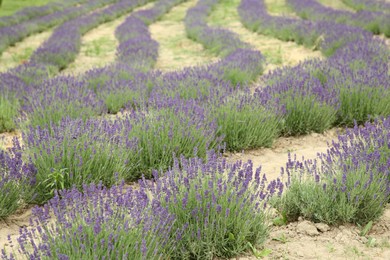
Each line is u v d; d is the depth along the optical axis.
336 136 8.83
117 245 4.09
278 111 8.64
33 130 7.55
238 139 8.05
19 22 30.92
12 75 13.44
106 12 33.09
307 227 5.16
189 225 4.68
